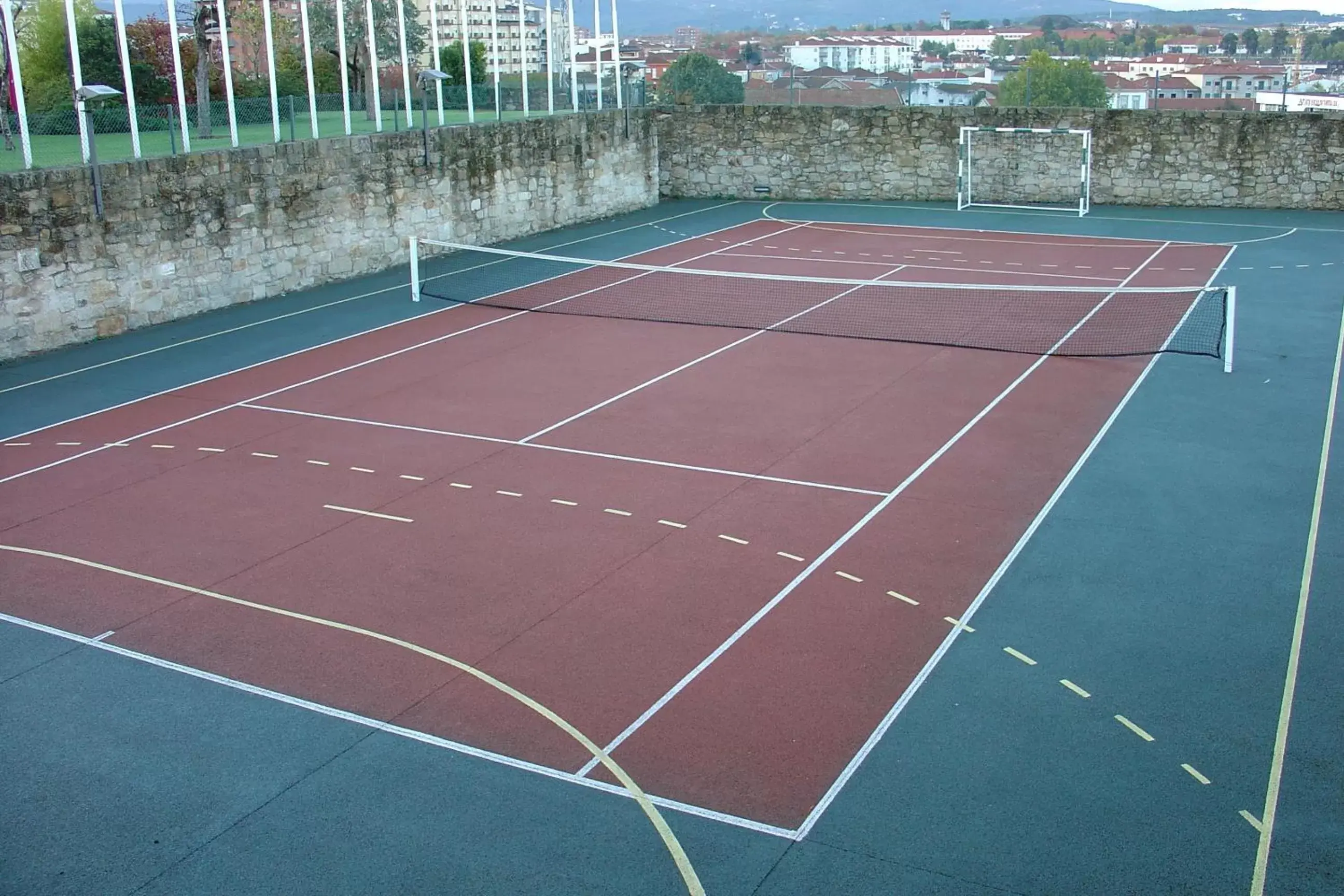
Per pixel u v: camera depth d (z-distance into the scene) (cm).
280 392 2012
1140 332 2283
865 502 1488
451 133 3153
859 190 4056
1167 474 1563
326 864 861
